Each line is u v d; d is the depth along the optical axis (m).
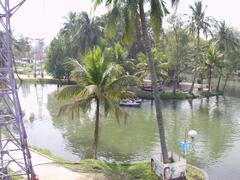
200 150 33.06
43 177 21.56
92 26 71.44
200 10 68.81
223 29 74.56
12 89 17.62
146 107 55.47
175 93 67.00
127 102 54.84
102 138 36.53
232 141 36.34
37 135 37.53
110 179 21.83
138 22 22.78
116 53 60.62
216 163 29.45
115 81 26.48
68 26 83.94
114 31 22.92
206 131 40.66
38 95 69.44
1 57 17.81
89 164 24.50
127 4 21.75
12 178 20.94
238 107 57.50
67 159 29.47
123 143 34.84
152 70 22.81
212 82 102.00
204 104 60.25
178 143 35.22
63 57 83.88
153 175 22.95
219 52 73.38
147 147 33.59
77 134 38.00
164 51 72.19
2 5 17.09
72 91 26.08
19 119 18.03
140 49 82.62
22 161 24.11
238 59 80.44
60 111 27.72
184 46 66.31
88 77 27.09
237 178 26.11
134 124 43.16
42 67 112.25
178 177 22.44
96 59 27.20
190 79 103.69
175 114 50.78
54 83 90.38
